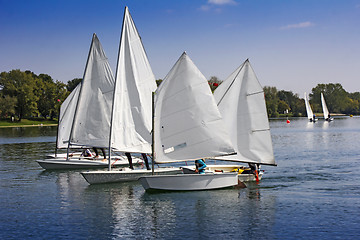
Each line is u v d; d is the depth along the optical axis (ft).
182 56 76.79
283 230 53.36
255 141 85.30
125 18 89.66
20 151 164.66
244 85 85.61
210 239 50.65
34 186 85.81
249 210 63.05
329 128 305.94
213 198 70.95
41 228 55.98
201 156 77.51
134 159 114.83
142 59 91.30
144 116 90.58
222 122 77.82
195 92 76.95
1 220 60.08
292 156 128.88
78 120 105.70
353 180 85.40
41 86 510.17
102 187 82.69
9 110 445.78
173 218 59.62
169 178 75.05
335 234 51.34
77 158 116.78
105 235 52.80
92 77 104.22
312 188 78.18
